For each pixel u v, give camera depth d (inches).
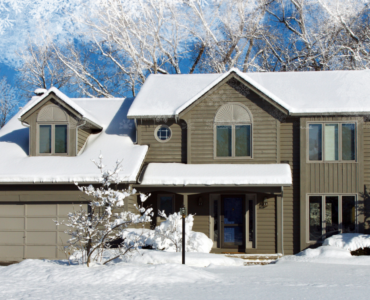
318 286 319.3
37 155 649.0
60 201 613.3
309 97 651.5
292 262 486.0
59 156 642.8
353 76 697.0
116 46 1140.5
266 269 424.5
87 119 649.0
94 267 393.4
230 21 1147.3
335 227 609.6
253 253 625.9
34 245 612.4
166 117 643.5
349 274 386.3
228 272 402.0
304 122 621.9
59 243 609.9
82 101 794.2
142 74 1139.9
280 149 632.4
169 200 657.0
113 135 695.7
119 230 434.3
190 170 617.0
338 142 617.9
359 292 293.7
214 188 597.9
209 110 643.5
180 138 656.4
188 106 637.9
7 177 594.2
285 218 624.7
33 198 607.8
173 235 521.0
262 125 633.6
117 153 639.8
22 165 622.5
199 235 554.3
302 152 619.2
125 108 762.2
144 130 662.5
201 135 642.2
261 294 285.4
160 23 1119.6
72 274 358.3
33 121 651.5
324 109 611.5
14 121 769.6
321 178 616.4
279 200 618.8
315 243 608.4
